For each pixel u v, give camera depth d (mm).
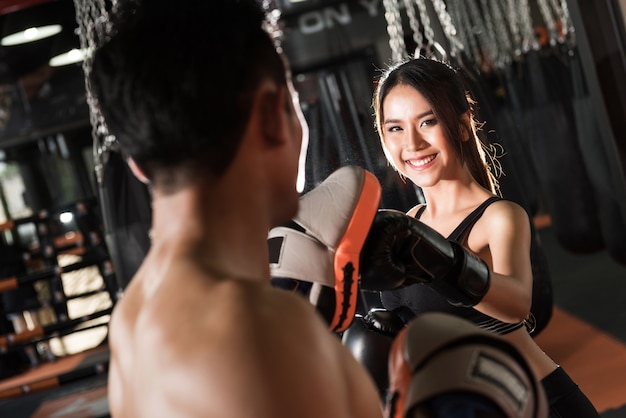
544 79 6582
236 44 715
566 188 6738
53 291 6578
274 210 781
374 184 1083
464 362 646
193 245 714
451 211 1742
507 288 1361
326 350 645
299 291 1042
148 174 748
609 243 6012
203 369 617
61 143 8031
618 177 3055
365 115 2336
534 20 8047
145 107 706
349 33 7539
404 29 6426
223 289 664
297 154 788
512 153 6715
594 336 4688
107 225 4980
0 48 7582
